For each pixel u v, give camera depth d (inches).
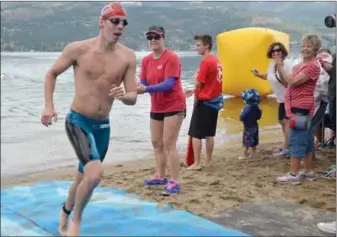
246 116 313.7
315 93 270.2
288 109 245.9
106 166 317.4
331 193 229.6
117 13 162.4
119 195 228.2
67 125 167.5
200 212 202.1
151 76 227.8
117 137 424.2
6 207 202.2
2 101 639.8
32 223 185.0
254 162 306.2
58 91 804.0
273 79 303.9
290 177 250.2
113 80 168.7
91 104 166.6
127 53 172.6
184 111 230.7
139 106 604.1
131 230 179.5
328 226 182.2
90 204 210.2
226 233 176.9
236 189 238.7
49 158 337.7
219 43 726.5
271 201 217.8
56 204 207.2
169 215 196.1
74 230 165.5
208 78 277.0
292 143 248.1
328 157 313.0
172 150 229.5
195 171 282.7
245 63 697.6
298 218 195.6
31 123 488.7
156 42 221.3
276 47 283.9
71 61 166.9
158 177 250.1
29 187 237.1
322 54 299.1
